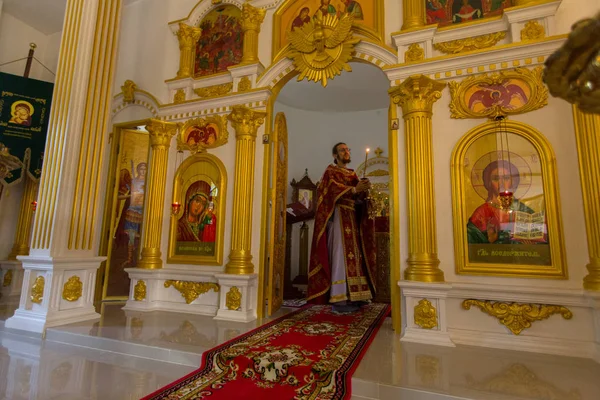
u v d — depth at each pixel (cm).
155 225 500
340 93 761
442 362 280
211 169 495
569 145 332
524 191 342
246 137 472
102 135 452
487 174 356
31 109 581
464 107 371
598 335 292
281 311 495
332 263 449
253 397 238
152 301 484
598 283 294
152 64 570
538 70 349
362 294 443
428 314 338
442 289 334
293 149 808
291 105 810
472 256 351
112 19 476
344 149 487
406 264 375
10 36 645
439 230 366
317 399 235
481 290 335
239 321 419
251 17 504
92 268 429
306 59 461
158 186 508
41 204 412
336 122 827
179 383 258
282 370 264
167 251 498
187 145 514
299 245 738
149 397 233
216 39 541
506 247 340
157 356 312
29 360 309
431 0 419
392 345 326
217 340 336
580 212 321
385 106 805
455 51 393
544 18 359
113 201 574
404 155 392
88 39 446
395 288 376
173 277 485
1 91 562
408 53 405
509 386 234
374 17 445
